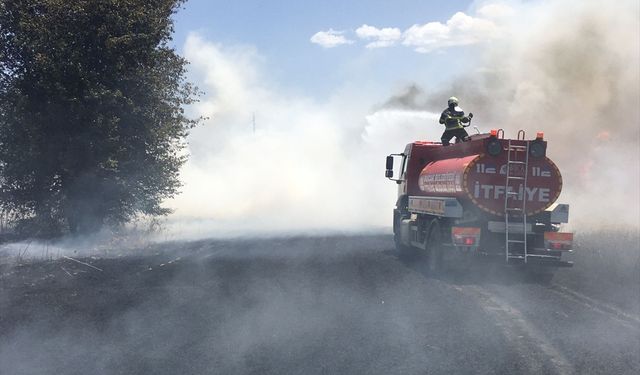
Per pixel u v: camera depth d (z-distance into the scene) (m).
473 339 7.99
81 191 17.92
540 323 8.84
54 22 16.42
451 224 13.09
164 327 8.48
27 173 17.27
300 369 6.78
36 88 16.84
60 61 16.27
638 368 6.91
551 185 12.81
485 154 12.73
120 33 17.03
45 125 16.89
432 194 14.88
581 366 6.96
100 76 17.08
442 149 15.18
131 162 17.97
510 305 10.02
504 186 12.77
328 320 8.92
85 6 16.44
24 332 8.23
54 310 9.43
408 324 8.73
